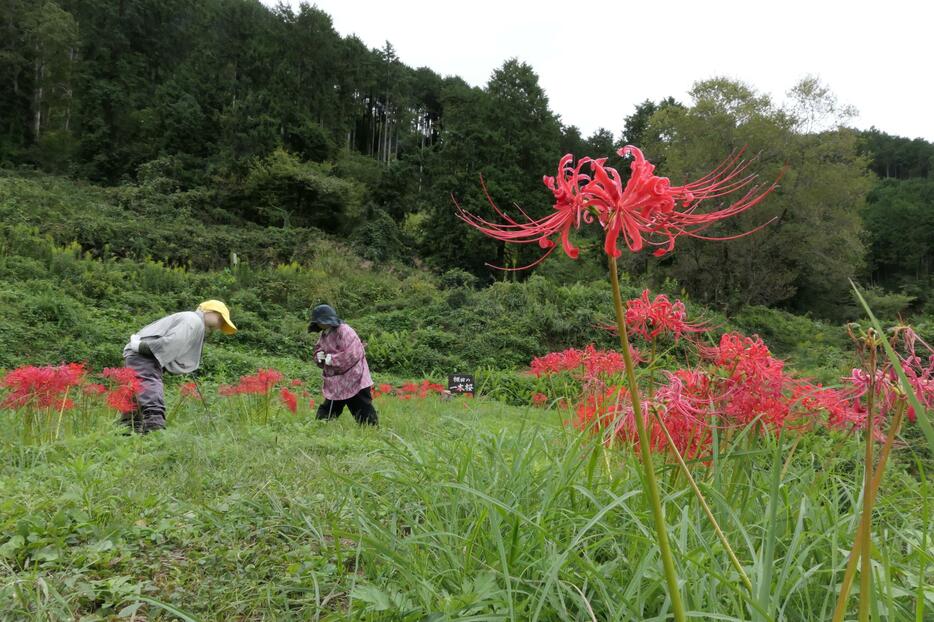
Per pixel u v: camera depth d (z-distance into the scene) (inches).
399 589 82.1
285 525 110.3
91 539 103.9
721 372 85.7
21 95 1742.1
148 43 2062.0
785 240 1104.2
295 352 605.6
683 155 1136.2
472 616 69.9
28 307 494.9
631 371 51.1
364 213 1429.6
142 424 201.5
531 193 1380.4
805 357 657.6
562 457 104.2
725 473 94.2
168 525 107.6
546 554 77.0
